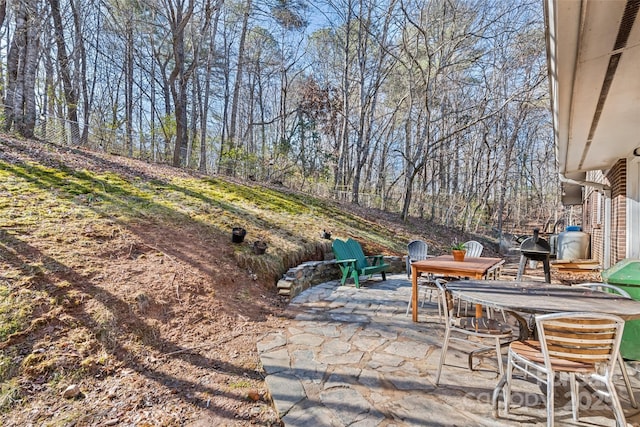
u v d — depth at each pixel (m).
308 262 5.97
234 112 13.36
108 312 3.02
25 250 3.41
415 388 2.45
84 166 6.27
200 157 11.48
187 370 2.67
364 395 2.34
